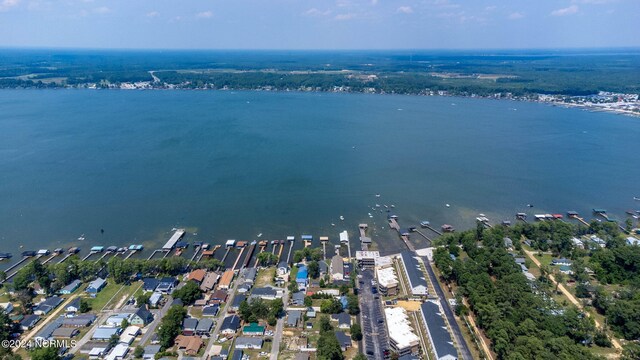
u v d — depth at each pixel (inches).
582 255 6205.7
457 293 5182.1
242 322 4798.2
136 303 5108.3
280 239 6870.1
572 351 4005.9
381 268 5880.9
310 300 5039.4
